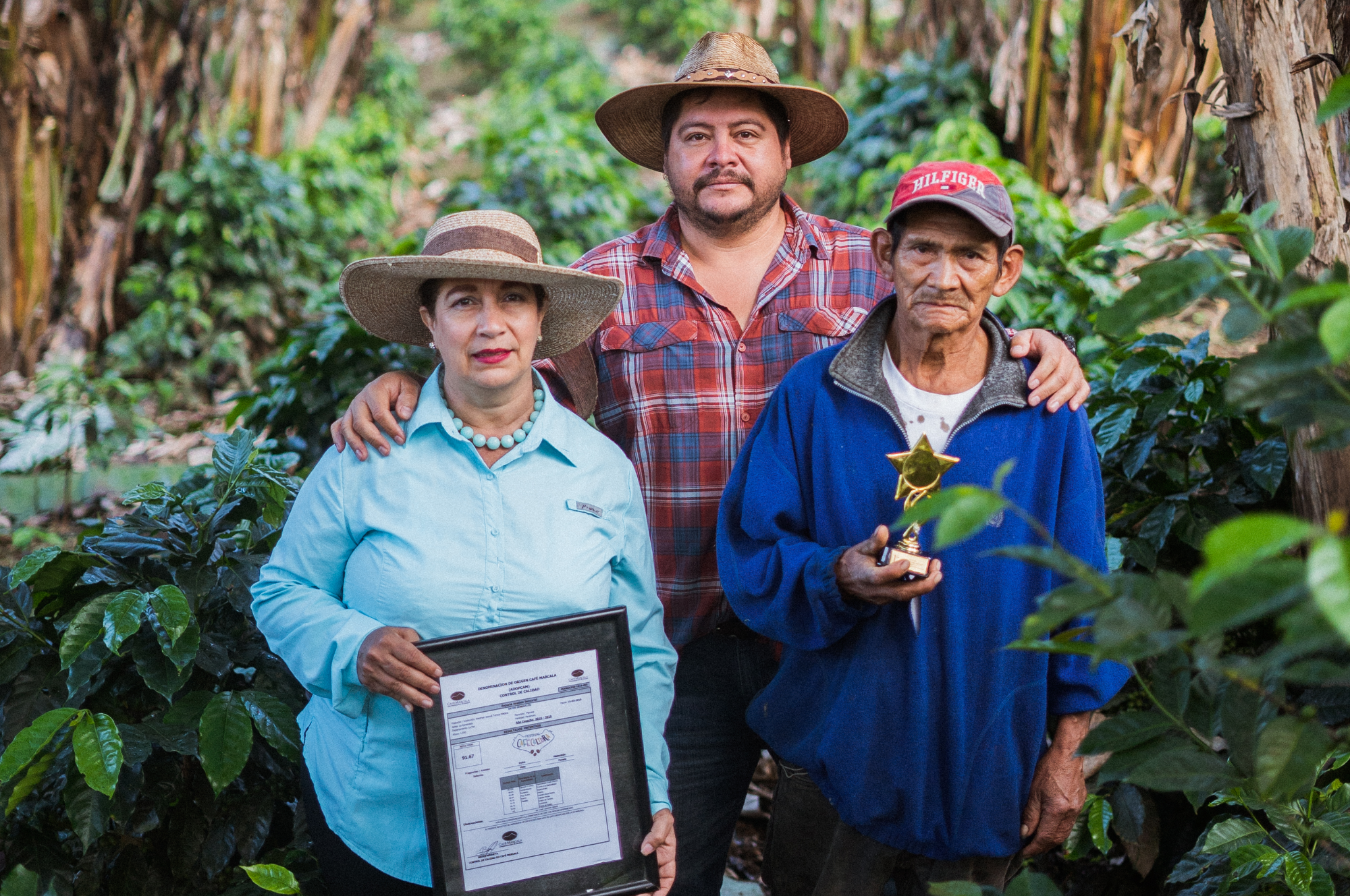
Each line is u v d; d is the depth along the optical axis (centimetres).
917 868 224
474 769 202
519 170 815
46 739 219
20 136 731
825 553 206
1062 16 650
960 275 199
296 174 880
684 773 272
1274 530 90
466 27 1490
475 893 202
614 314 273
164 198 812
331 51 980
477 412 214
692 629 269
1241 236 136
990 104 725
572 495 216
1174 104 636
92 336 768
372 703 208
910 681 209
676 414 268
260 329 813
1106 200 650
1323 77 251
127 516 269
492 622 208
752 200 262
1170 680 153
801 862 242
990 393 209
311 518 216
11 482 570
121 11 757
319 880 252
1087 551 209
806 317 268
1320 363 111
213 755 231
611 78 1350
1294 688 250
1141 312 124
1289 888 201
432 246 213
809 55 955
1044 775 216
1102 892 291
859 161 752
